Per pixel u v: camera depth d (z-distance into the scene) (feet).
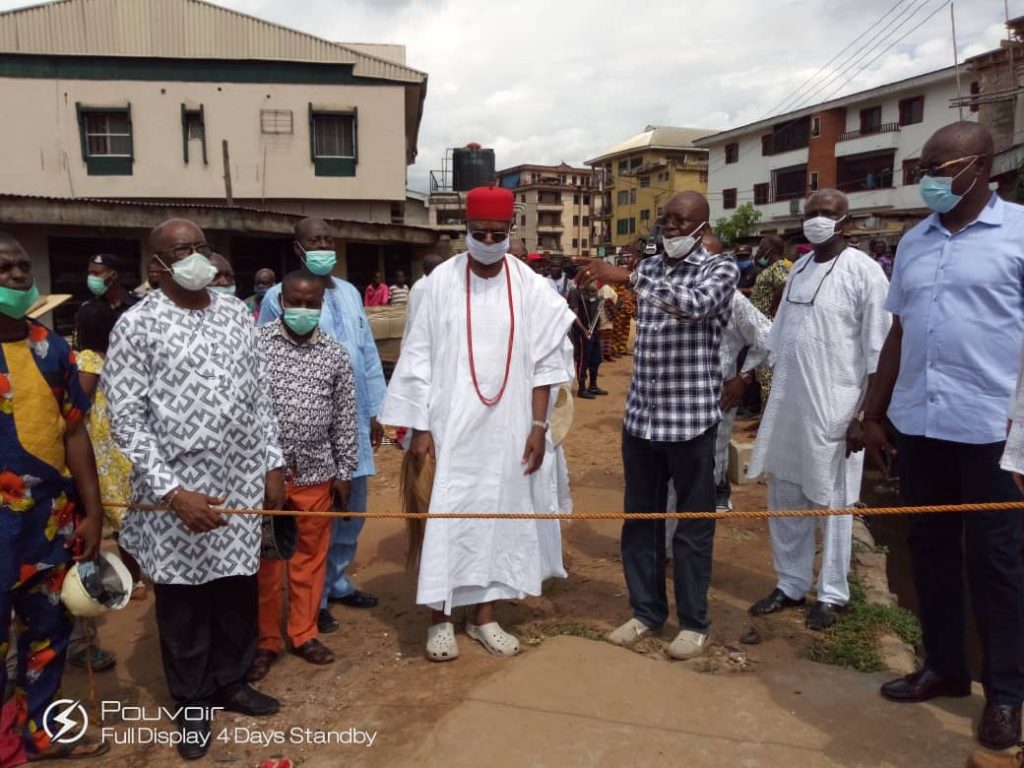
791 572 14.74
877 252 44.73
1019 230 9.70
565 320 13.43
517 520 13.17
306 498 12.84
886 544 19.97
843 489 13.87
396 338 34.86
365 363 15.31
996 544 9.75
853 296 13.47
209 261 10.27
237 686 11.50
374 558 18.06
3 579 9.46
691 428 12.44
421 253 72.90
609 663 12.02
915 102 109.81
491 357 12.81
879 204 114.42
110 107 69.77
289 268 63.57
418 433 13.05
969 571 10.11
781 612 14.69
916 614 15.92
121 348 10.22
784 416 14.38
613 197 203.00
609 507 21.70
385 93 73.56
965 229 10.03
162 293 10.61
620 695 11.13
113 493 14.17
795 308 14.20
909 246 10.69
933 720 10.53
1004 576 9.75
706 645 13.10
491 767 9.70
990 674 9.96
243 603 11.46
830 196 13.65
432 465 13.24
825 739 10.13
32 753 10.37
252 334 11.22
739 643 13.38
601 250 189.57
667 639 13.64
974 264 9.87
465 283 12.96
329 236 14.67
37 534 9.78
